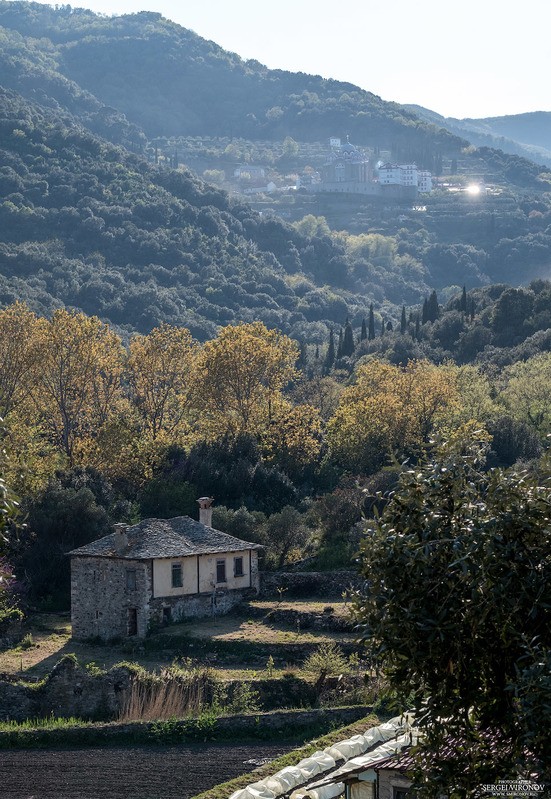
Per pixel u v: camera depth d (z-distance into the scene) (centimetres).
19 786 3522
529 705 1664
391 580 1805
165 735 4056
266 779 3155
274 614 6303
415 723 1866
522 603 1747
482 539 1745
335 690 4709
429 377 10375
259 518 8031
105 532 7606
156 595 6244
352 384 13925
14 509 2016
